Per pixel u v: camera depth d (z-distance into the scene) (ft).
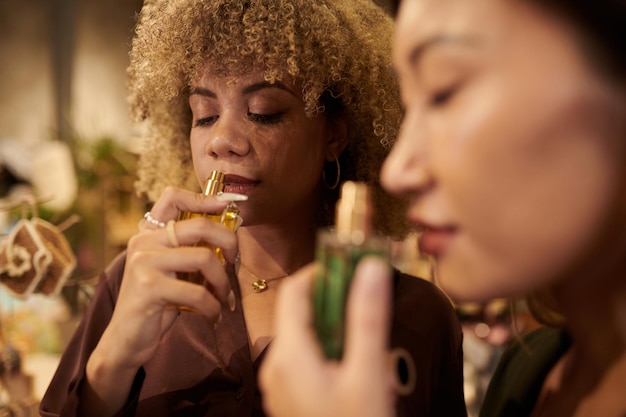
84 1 15.23
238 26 3.57
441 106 2.00
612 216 1.94
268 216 3.69
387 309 1.82
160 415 3.59
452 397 3.98
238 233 3.95
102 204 9.93
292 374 1.84
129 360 3.01
